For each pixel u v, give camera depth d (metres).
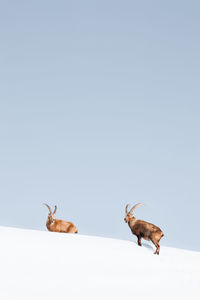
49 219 39.38
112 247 33.72
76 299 23.64
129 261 31.25
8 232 33.66
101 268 28.95
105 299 24.25
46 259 28.89
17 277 25.31
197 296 26.48
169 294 26.23
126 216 36.22
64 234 35.38
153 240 34.59
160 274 29.59
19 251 29.48
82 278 26.70
